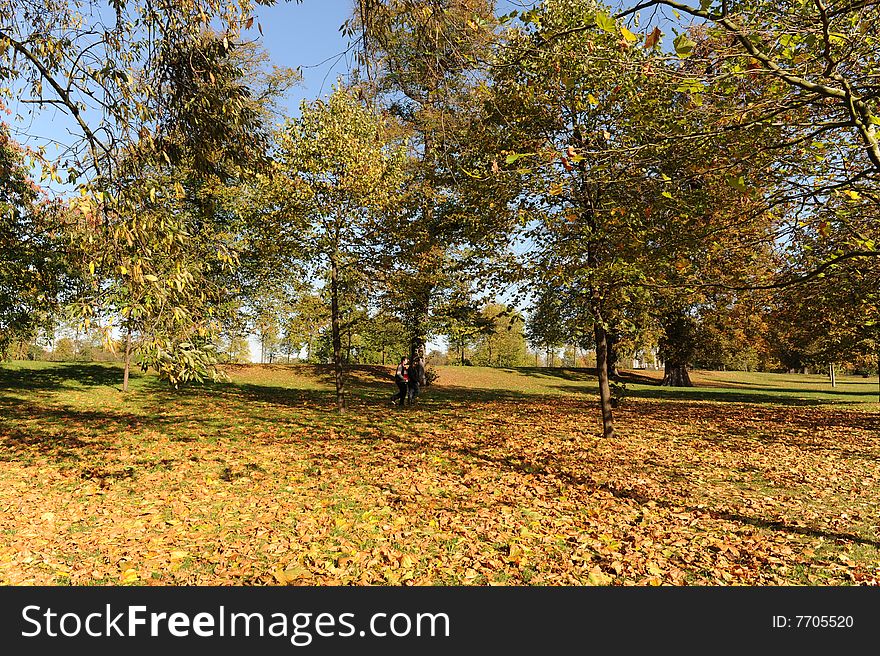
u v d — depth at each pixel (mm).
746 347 26047
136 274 4773
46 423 11992
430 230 15406
